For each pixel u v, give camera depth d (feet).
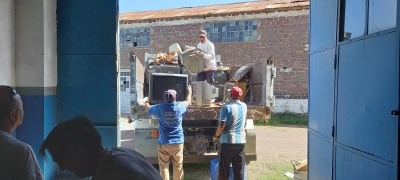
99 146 4.90
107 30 12.85
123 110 52.80
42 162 11.95
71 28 12.85
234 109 15.38
